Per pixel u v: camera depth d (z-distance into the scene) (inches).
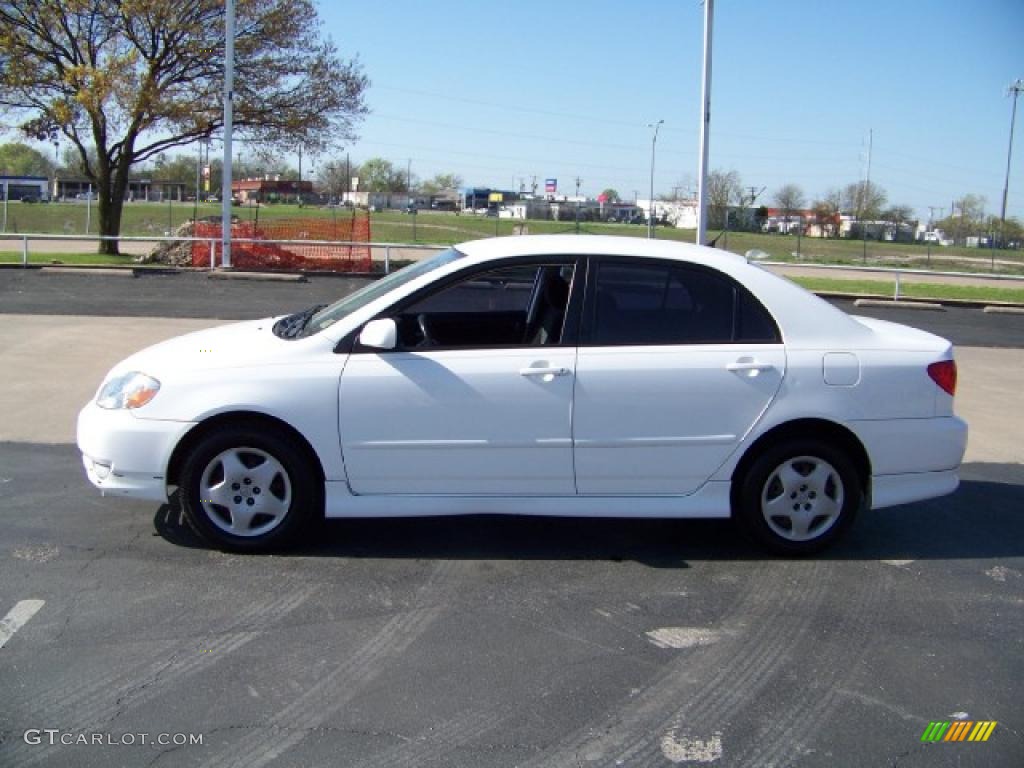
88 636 157.9
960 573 198.5
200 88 1021.8
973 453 306.5
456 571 190.9
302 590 178.9
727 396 193.5
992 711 142.0
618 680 148.2
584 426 191.9
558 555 201.6
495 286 200.5
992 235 2373.3
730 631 167.2
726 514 198.8
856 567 199.9
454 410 189.8
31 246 1171.9
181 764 123.2
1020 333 671.8
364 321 193.2
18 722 132.0
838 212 2593.5
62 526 209.5
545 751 128.0
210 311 579.5
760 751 129.6
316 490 194.7
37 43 1003.9
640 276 197.5
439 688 143.9
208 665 149.3
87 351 418.0
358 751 126.9
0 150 3725.4
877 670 154.1
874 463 199.2
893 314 784.3
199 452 189.8
